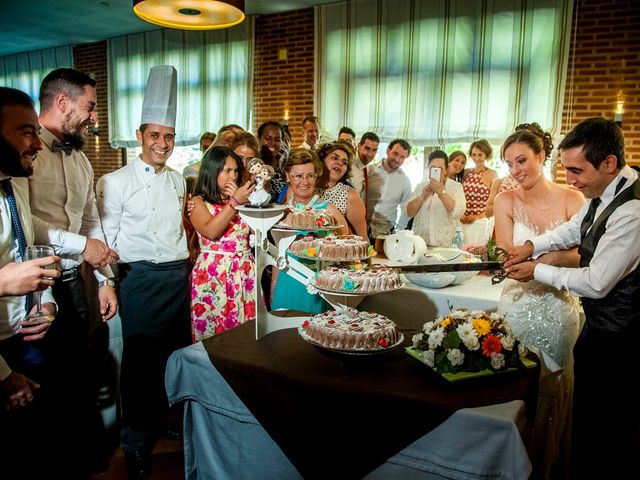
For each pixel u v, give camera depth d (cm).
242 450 162
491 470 121
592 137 146
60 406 188
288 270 178
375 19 575
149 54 743
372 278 161
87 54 814
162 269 218
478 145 414
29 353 170
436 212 347
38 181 182
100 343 237
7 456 168
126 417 218
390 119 582
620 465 153
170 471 222
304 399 141
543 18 493
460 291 230
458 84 542
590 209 158
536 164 187
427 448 128
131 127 782
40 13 654
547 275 162
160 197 217
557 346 188
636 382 149
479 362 139
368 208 432
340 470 139
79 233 208
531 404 142
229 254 222
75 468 199
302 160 215
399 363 150
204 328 224
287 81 641
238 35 663
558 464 206
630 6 455
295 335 175
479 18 523
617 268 143
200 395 166
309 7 613
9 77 923
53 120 185
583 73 483
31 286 131
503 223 204
